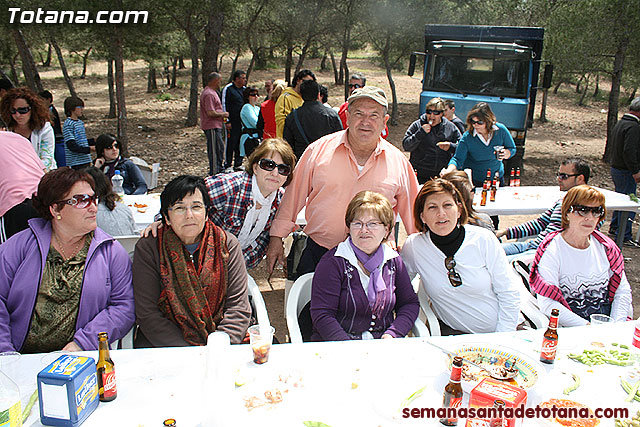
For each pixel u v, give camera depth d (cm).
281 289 519
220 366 166
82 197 247
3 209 328
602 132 1588
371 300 277
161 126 1497
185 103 2031
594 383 211
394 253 289
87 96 2205
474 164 577
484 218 356
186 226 254
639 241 661
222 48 1788
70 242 260
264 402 190
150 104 1977
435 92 938
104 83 2702
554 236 327
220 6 1275
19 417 171
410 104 1984
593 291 322
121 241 337
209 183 305
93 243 262
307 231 351
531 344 241
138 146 1219
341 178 331
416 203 299
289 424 179
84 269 257
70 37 1417
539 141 1423
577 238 319
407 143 612
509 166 880
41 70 3203
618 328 259
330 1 1464
